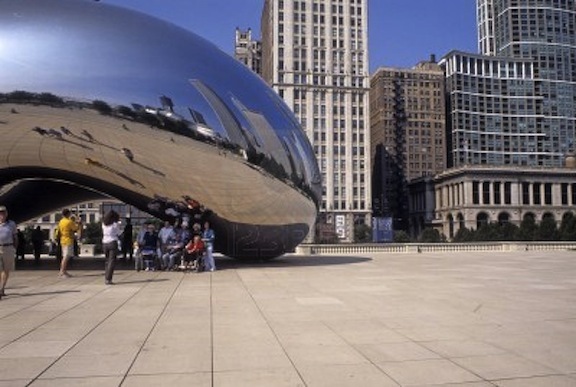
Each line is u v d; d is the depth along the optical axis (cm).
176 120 1499
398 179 16038
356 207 12975
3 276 1034
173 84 1513
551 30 18200
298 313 855
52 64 1437
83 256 2683
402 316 827
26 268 1733
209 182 1589
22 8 1479
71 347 629
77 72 1445
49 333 706
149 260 1642
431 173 16150
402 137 16125
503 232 7788
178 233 1648
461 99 17138
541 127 17725
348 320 794
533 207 13112
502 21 19050
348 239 12744
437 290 1156
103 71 1461
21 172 1628
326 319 802
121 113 1462
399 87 16162
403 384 487
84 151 1512
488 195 13112
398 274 1548
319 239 8250
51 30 1464
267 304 948
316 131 12962
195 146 1527
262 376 512
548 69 18025
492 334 697
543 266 1912
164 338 675
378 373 521
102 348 623
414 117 16212
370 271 1655
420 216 15338
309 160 1791
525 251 3306
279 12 12962
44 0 1516
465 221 12925
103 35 1499
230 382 494
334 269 1725
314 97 13025
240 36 18088
